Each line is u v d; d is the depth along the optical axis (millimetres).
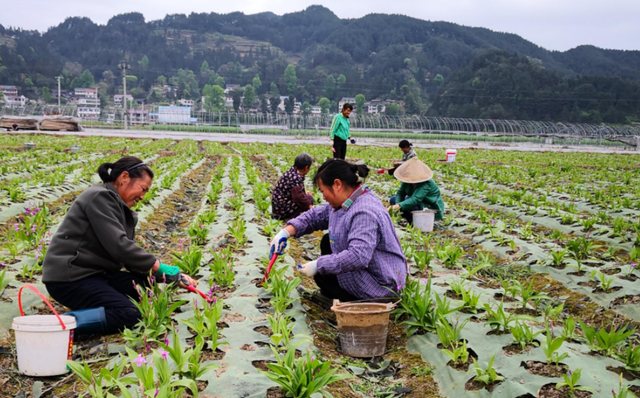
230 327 5562
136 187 5727
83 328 5230
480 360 5031
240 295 6512
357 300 6172
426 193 11234
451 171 22531
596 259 8258
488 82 128375
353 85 192125
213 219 10781
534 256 9023
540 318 6273
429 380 4945
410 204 11227
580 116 116250
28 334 4680
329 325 6266
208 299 5848
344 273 6066
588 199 15719
